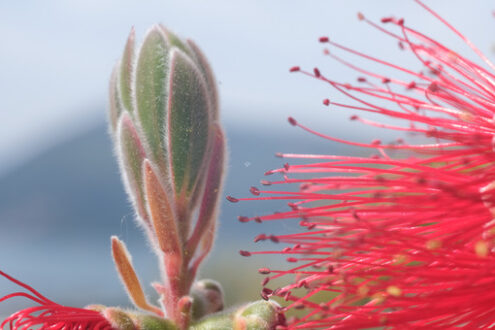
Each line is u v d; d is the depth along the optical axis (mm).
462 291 122
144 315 118
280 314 118
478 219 125
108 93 125
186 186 119
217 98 124
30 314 119
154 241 121
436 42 142
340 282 122
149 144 119
